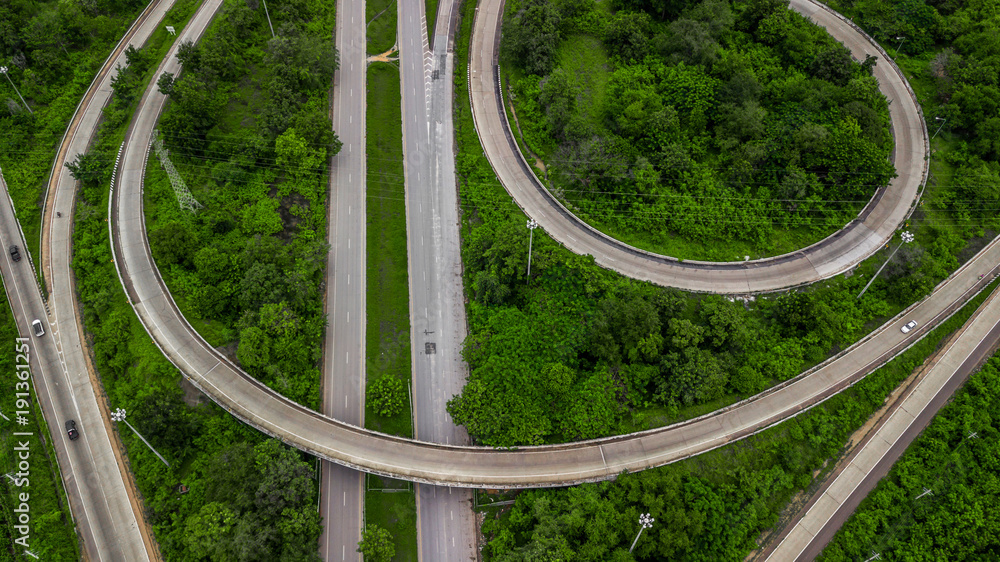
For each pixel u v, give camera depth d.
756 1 136.25
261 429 88.69
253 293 97.69
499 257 103.88
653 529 83.31
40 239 107.62
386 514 88.81
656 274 108.81
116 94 121.81
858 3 145.12
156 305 97.69
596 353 97.81
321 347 101.12
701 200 115.25
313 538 83.25
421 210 116.25
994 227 115.50
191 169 113.00
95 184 112.38
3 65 122.75
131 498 85.88
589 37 137.38
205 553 77.56
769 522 88.94
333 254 110.25
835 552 86.94
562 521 84.44
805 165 117.50
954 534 86.31
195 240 102.38
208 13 137.25
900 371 101.06
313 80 125.00
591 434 91.81
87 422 91.38
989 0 141.25
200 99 113.06
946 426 95.69
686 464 90.94
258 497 81.00
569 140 120.19
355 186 117.94
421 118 127.38
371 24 141.38
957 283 109.25
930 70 134.88
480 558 87.50
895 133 127.12
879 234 114.81
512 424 91.38
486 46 136.50
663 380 96.62
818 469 93.94
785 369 98.62
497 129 124.94
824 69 127.62
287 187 113.31
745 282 109.06
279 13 135.88
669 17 140.75
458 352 102.75
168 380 92.38
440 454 89.44
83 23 130.62
